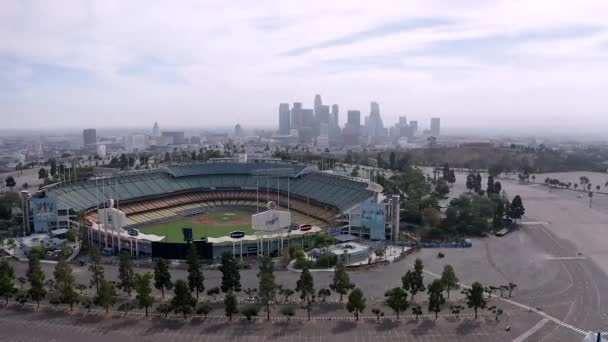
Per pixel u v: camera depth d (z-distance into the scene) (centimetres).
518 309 14200
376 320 13425
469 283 16462
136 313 13950
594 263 18875
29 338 12431
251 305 14462
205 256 19500
